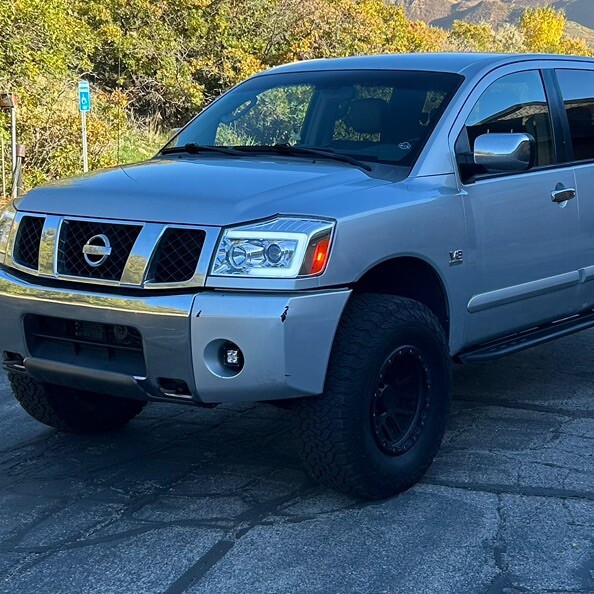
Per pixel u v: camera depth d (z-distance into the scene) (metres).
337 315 3.90
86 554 3.80
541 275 5.29
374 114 5.01
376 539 3.88
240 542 3.87
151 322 3.88
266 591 3.47
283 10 24.23
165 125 21.70
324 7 25.28
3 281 4.34
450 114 4.85
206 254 3.85
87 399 5.10
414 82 5.12
